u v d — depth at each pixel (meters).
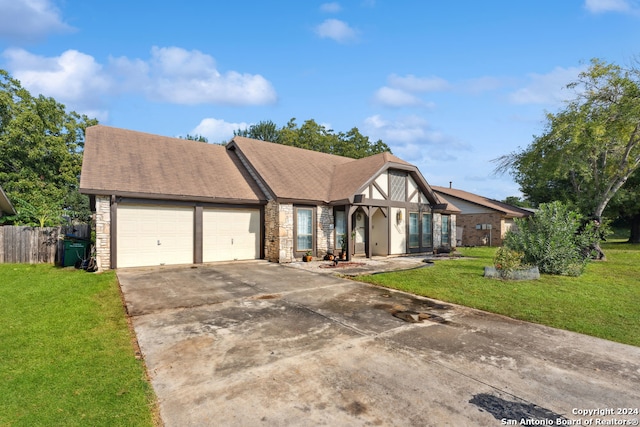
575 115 15.43
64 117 25.72
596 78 14.80
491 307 6.95
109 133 14.26
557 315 6.43
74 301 7.07
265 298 7.72
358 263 13.40
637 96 14.00
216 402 3.41
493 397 3.53
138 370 4.06
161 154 14.42
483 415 3.20
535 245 11.12
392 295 8.09
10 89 23.39
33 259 12.59
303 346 4.88
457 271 11.36
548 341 5.15
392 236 16.66
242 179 15.14
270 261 13.96
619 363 4.39
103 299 7.37
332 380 3.87
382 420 3.11
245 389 3.66
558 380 3.92
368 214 15.42
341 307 7.01
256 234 14.72
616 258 15.88
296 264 13.11
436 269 11.84
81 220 24.84
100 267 11.10
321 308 6.92
